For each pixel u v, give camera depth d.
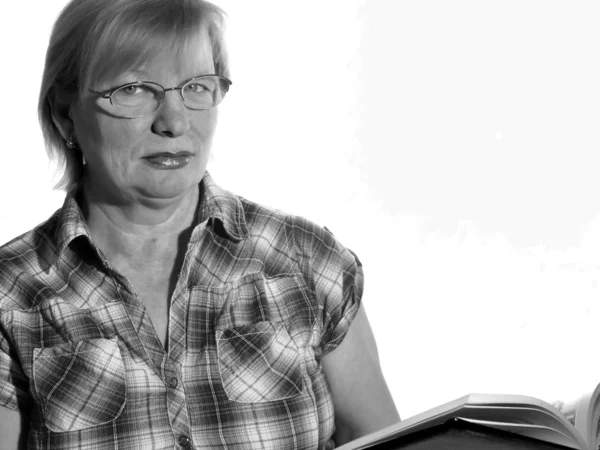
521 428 1.29
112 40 1.54
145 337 1.64
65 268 1.67
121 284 1.65
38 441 1.60
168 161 1.57
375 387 1.81
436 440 1.28
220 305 1.68
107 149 1.58
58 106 1.67
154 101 1.56
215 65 1.68
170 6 1.56
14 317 1.63
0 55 3.63
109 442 1.59
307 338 1.72
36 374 1.61
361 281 1.80
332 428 1.75
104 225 1.68
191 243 1.66
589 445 1.31
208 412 1.63
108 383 1.61
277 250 1.75
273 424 1.65
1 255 1.69
